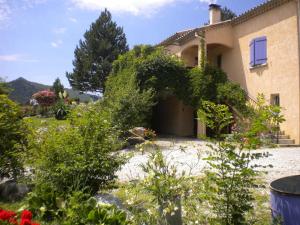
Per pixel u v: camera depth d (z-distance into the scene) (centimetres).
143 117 1609
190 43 2059
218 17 2302
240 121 470
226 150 403
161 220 404
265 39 1684
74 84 4488
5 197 671
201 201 426
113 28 4572
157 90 1873
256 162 993
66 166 595
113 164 636
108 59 4412
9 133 719
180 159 976
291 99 1503
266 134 409
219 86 1811
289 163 978
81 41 4612
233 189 401
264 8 1675
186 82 1900
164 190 411
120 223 444
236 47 1942
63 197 567
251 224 434
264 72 1688
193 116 2111
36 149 657
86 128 642
